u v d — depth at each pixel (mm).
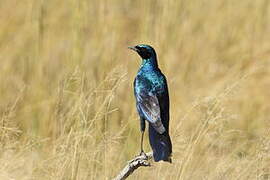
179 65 15008
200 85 14828
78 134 10227
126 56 15273
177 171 10219
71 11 15195
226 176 10398
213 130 11094
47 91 13875
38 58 14500
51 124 12836
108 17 15227
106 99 10648
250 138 13695
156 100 9359
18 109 13484
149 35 15281
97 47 14523
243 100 14578
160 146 8523
